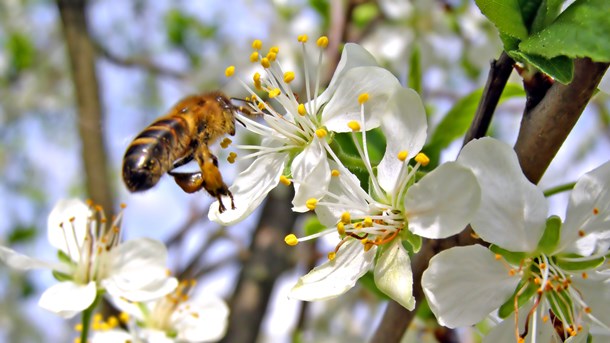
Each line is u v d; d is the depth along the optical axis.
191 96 0.16
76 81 0.23
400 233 0.13
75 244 0.16
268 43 0.27
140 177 0.15
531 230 0.13
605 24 0.12
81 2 0.23
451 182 0.13
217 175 0.14
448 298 0.13
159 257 0.16
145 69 0.31
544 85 0.13
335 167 0.14
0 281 0.37
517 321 0.13
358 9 0.25
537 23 0.13
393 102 0.13
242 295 0.24
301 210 0.13
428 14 0.25
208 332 0.17
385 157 0.13
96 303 0.16
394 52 0.25
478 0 0.13
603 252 0.13
